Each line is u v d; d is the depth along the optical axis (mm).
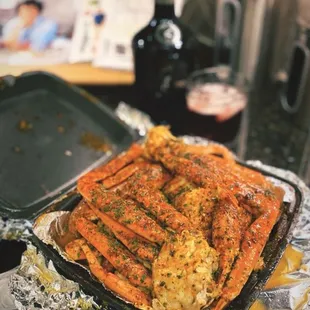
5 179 420
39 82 487
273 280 345
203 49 644
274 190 361
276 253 318
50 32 694
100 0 743
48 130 466
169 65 529
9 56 651
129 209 328
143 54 527
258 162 450
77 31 698
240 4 604
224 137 541
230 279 295
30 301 336
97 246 327
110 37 685
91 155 460
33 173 431
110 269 325
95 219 343
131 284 307
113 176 371
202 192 336
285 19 605
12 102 469
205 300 284
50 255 323
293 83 568
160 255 299
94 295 314
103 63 638
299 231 373
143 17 723
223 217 319
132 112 547
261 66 654
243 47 635
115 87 622
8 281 368
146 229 315
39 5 734
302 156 539
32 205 400
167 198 346
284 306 333
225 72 583
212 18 642
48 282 331
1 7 731
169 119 573
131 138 479
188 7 665
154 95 559
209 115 523
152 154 375
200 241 298
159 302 289
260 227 321
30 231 388
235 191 337
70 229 348
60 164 445
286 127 583
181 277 286
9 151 440
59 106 486
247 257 305
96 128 483
